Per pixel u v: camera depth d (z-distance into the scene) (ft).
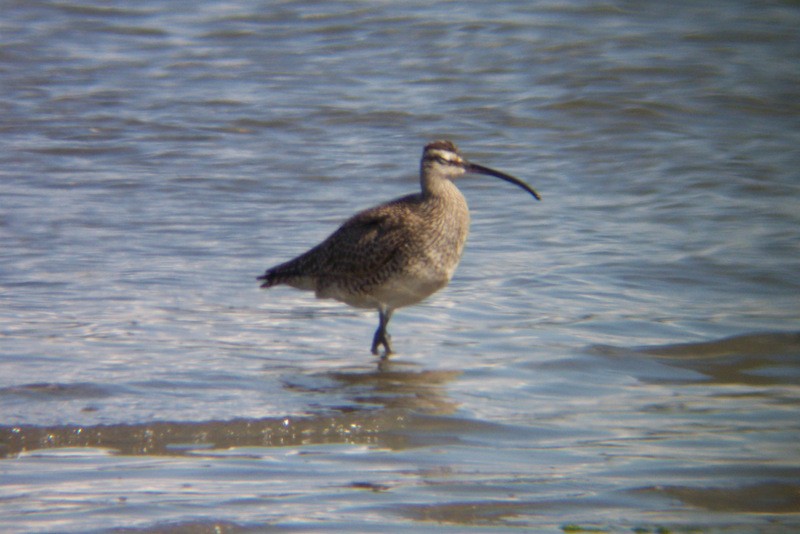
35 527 26.91
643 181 69.21
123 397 35.88
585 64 96.53
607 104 85.71
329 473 30.60
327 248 44.06
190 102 84.64
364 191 65.98
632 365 40.19
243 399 36.09
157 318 45.01
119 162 70.90
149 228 57.82
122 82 89.92
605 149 76.28
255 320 45.42
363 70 94.89
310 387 37.65
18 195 63.16
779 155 74.74
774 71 95.45
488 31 106.83
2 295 47.06
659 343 42.50
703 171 71.00
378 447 32.63
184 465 30.99
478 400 36.63
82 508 28.04
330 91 88.74
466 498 29.01
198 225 58.65
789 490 29.68
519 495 29.25
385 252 42.29
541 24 109.40
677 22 111.24
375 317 46.32
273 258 53.47
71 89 87.30
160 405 35.17
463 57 98.68
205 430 33.32
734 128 81.51
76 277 49.85
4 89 86.48
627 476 30.50
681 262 53.47
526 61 97.45
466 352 41.75
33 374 37.91
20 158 70.90
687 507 28.66
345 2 116.67
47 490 29.14
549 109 84.84
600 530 27.27
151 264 52.13
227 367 39.58
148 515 27.68
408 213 42.86
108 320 44.47
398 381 38.50
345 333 44.29
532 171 71.41
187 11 112.68
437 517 27.94
